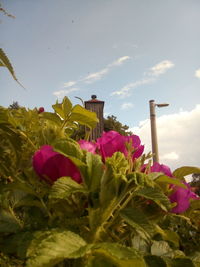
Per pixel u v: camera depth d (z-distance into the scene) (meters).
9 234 0.97
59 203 0.88
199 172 1.20
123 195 0.80
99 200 0.80
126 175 0.81
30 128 1.36
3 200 0.97
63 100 1.18
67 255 0.59
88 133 1.06
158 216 0.96
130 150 0.91
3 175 1.27
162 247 0.96
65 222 0.84
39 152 0.90
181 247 1.55
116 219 0.88
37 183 0.98
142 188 0.83
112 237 0.84
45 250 0.59
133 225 0.79
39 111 1.54
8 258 0.87
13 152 1.37
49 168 0.89
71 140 0.87
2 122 1.30
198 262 0.91
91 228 0.80
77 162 0.83
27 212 1.00
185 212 1.29
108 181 0.79
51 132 1.17
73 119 1.18
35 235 0.72
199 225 1.46
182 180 1.20
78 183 0.89
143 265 0.61
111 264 0.66
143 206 0.96
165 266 0.82
